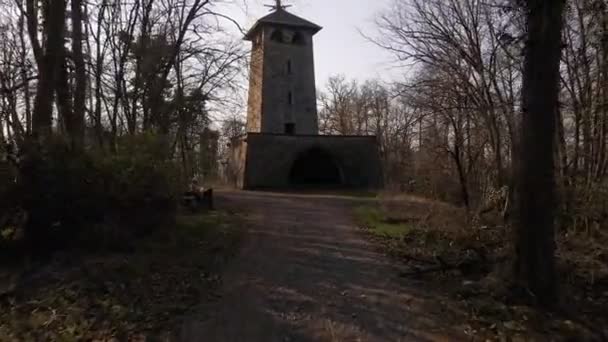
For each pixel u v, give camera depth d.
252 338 6.14
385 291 8.06
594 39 15.05
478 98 16.66
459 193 19.56
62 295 7.61
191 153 19.67
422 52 17.12
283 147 30.56
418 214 15.59
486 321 6.68
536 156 7.37
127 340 6.00
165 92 19.02
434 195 20.23
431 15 16.83
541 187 7.36
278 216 16.80
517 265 7.55
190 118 20.66
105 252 10.09
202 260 9.96
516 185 7.67
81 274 8.61
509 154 18.17
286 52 37.22
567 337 6.30
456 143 17.80
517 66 15.76
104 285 8.08
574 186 14.21
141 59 17.81
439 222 13.44
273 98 36.47
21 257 9.78
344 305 7.38
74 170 10.46
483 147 19.61
